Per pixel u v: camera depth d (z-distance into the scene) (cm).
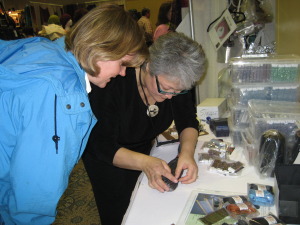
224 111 156
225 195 79
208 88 192
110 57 62
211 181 89
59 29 326
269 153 85
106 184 122
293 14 133
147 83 97
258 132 92
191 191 83
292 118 91
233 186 85
